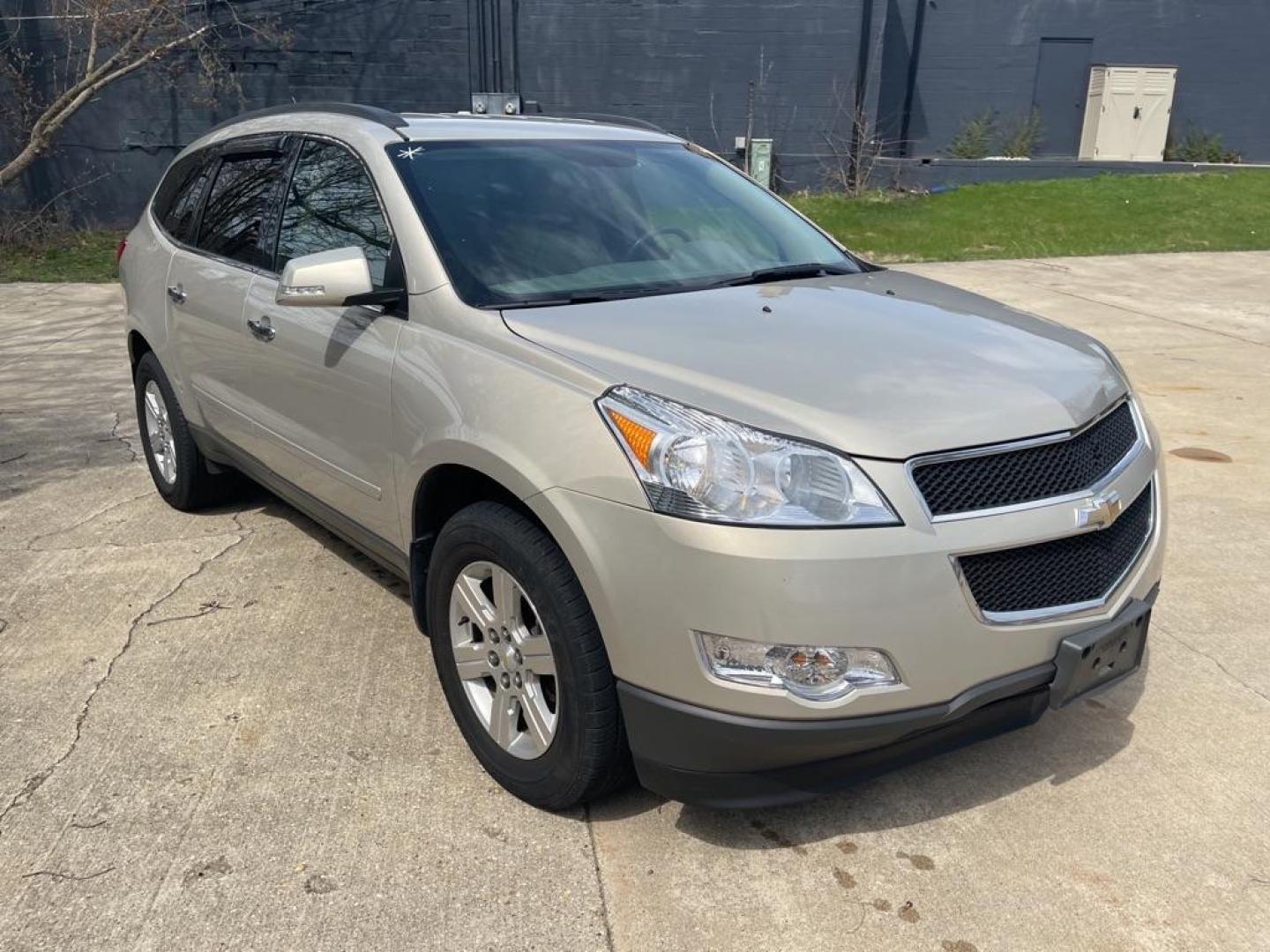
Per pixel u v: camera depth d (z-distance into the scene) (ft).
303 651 12.30
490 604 9.67
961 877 8.75
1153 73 61.67
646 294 10.84
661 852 9.05
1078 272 40.73
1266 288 37.37
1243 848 9.09
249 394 13.46
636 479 8.02
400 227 10.87
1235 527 16.08
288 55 54.19
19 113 51.08
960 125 63.46
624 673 8.34
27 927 8.12
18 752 10.34
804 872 8.82
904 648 7.84
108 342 29.99
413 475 10.16
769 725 7.84
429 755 10.36
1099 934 8.14
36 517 16.52
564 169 12.41
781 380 8.57
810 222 14.14
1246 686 11.66
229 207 14.40
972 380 8.93
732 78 57.52
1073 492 8.64
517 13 55.42
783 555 7.62
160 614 13.17
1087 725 10.93
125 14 46.60
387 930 8.13
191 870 8.74
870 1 56.65
